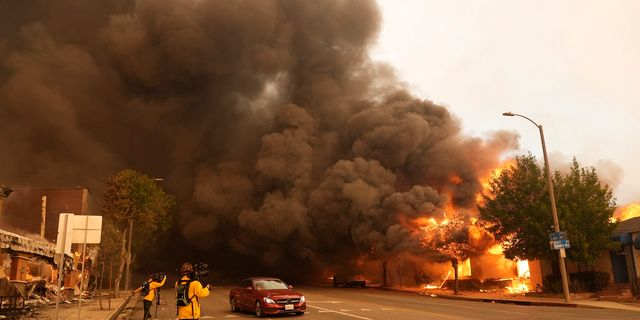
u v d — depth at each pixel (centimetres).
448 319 1538
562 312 1773
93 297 3025
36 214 3841
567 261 2695
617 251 2667
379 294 3162
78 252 3316
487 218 2923
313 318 1614
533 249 2670
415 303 2291
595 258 2530
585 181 2667
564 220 2517
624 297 2227
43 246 2503
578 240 2509
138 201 2927
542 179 2764
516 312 1781
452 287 3603
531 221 2633
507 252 2833
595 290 2569
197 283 831
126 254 3331
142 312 2066
